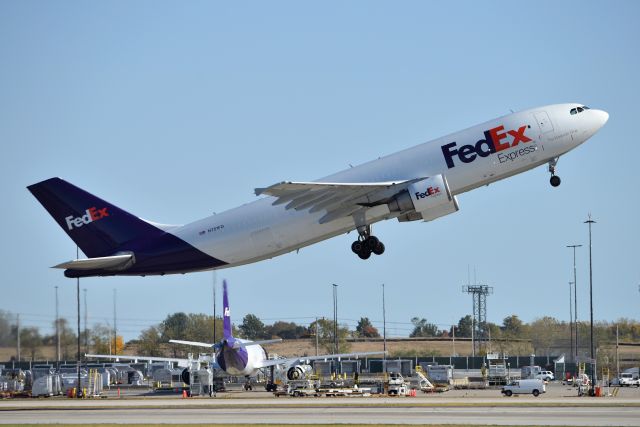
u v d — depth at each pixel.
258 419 173.38
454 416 173.00
